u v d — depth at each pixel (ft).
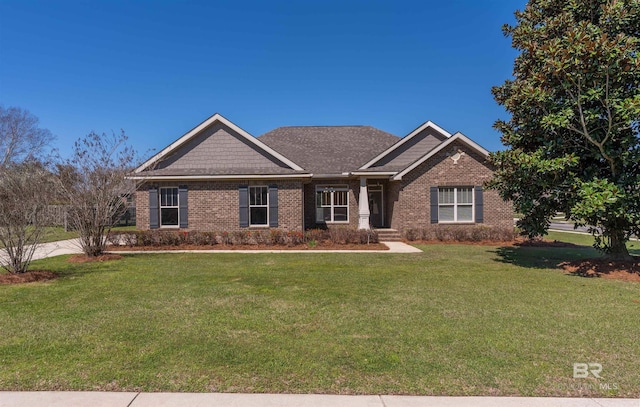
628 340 15.56
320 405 10.82
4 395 11.37
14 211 28.78
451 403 10.94
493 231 52.37
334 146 71.10
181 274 30.01
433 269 31.99
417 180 56.54
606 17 28.09
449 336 16.01
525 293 23.44
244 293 23.58
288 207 54.95
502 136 34.73
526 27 32.22
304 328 17.07
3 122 103.65
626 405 10.89
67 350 14.66
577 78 26.96
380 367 13.14
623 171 28.66
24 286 25.81
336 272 30.66
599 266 30.63
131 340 15.67
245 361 13.61
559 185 29.14
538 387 11.85
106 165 40.11
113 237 48.83
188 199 55.11
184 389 11.71
